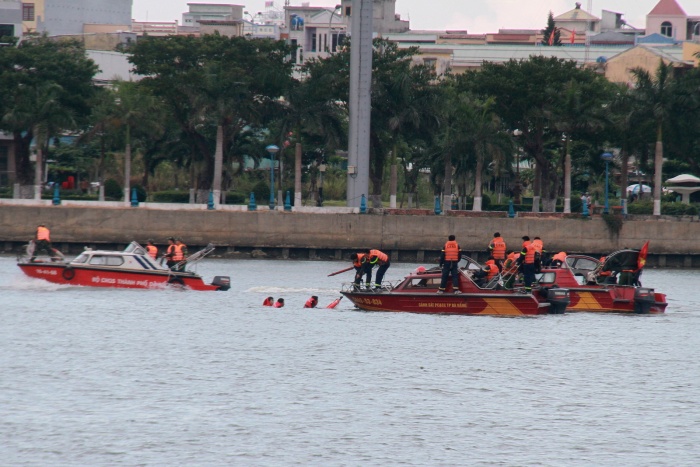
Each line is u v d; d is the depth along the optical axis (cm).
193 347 12369
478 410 9600
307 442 8506
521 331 14038
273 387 10319
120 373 10819
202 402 9675
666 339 13738
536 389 10481
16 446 8300
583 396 10225
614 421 9300
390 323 14512
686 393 10438
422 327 14188
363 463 8031
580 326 14700
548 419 9344
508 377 11012
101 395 9862
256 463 7981
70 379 10494
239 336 13212
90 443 8388
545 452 8375
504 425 9119
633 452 8406
